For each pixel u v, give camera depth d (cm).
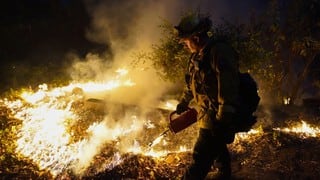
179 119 419
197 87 382
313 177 468
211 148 388
